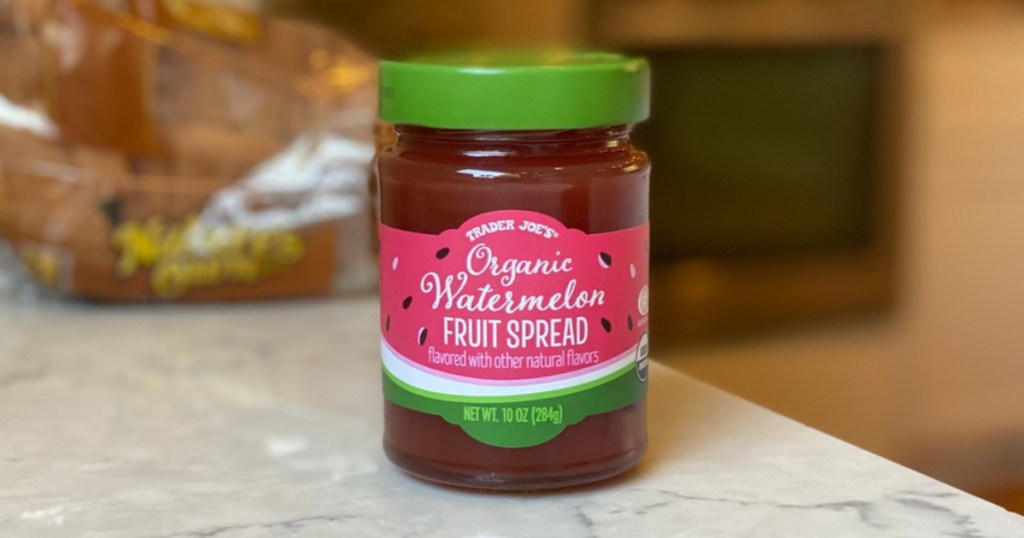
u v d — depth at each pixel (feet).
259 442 2.14
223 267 3.19
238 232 3.18
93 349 2.80
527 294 1.73
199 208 3.15
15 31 3.03
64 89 3.04
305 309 3.22
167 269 3.16
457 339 1.75
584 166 1.73
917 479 1.87
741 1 6.02
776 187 6.35
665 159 6.01
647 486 1.86
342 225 3.25
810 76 6.33
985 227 7.32
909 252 7.02
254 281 3.22
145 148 3.10
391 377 1.86
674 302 6.16
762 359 6.47
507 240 1.71
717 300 6.28
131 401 2.40
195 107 3.14
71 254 3.09
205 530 1.72
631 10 5.69
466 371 1.75
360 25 4.64
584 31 5.54
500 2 5.12
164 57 3.10
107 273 3.12
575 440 1.79
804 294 6.56
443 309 1.75
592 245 1.75
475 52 2.09
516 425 1.76
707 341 6.29
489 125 1.66
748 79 6.14
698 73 5.99
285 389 2.48
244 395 2.44
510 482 1.77
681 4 5.85
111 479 1.95
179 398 2.42
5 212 3.06
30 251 3.10
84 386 2.50
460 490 1.87
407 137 1.79
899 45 6.59
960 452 7.51
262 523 1.75
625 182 1.78
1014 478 7.74
